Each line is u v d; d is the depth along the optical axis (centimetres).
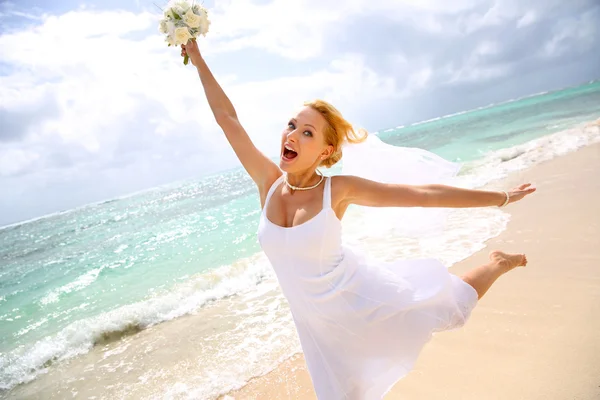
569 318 361
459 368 328
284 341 451
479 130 2792
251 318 530
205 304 610
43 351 531
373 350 242
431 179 285
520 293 426
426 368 337
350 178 253
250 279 674
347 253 249
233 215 1488
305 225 232
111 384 429
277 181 265
